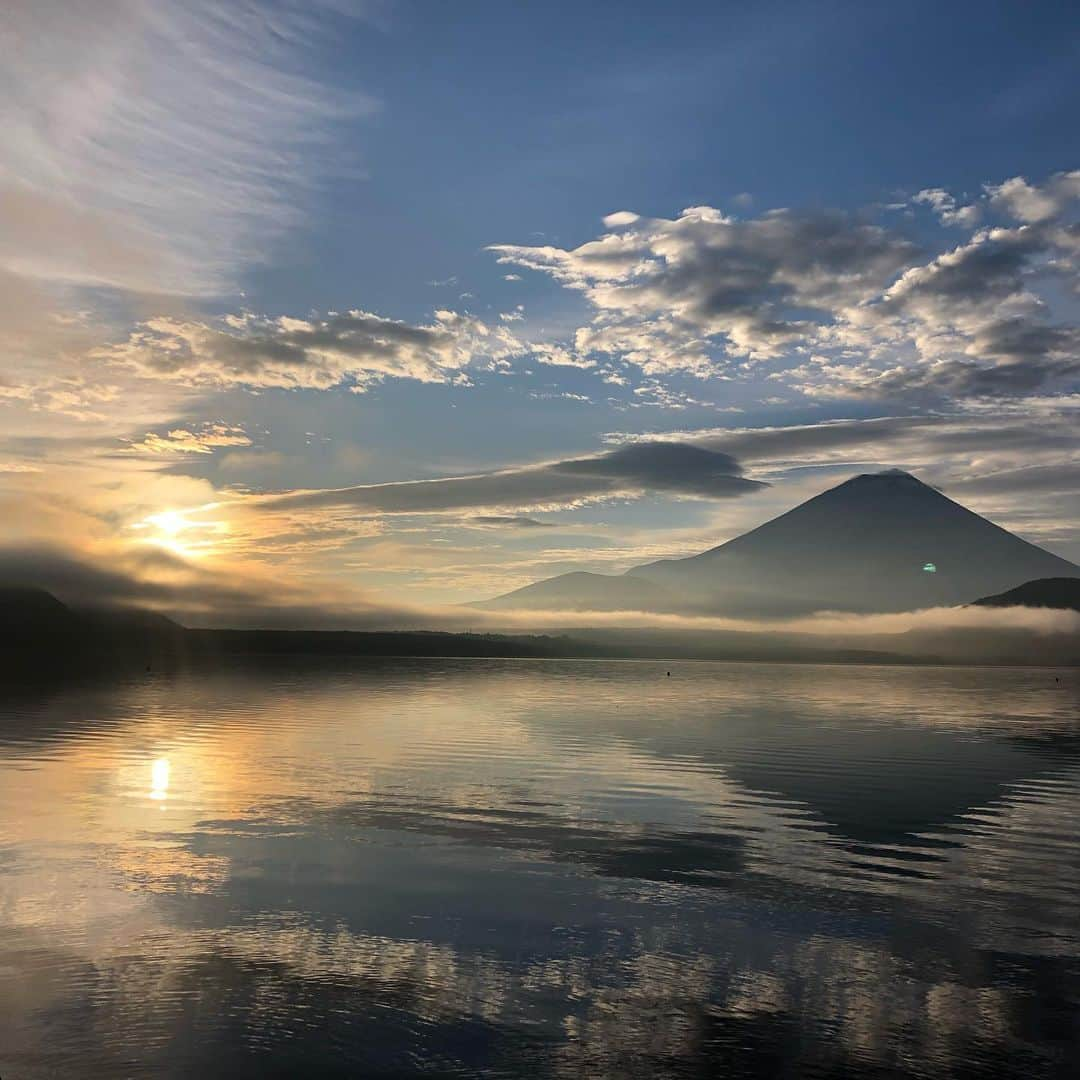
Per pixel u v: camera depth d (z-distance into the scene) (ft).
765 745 121.70
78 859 57.21
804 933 46.24
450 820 70.54
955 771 99.60
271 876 54.19
